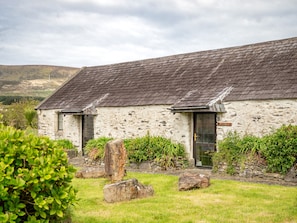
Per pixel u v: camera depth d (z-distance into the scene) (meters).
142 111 17.42
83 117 21.08
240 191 10.28
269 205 8.76
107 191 9.41
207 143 15.48
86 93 21.45
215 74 16.61
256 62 15.98
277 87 13.69
